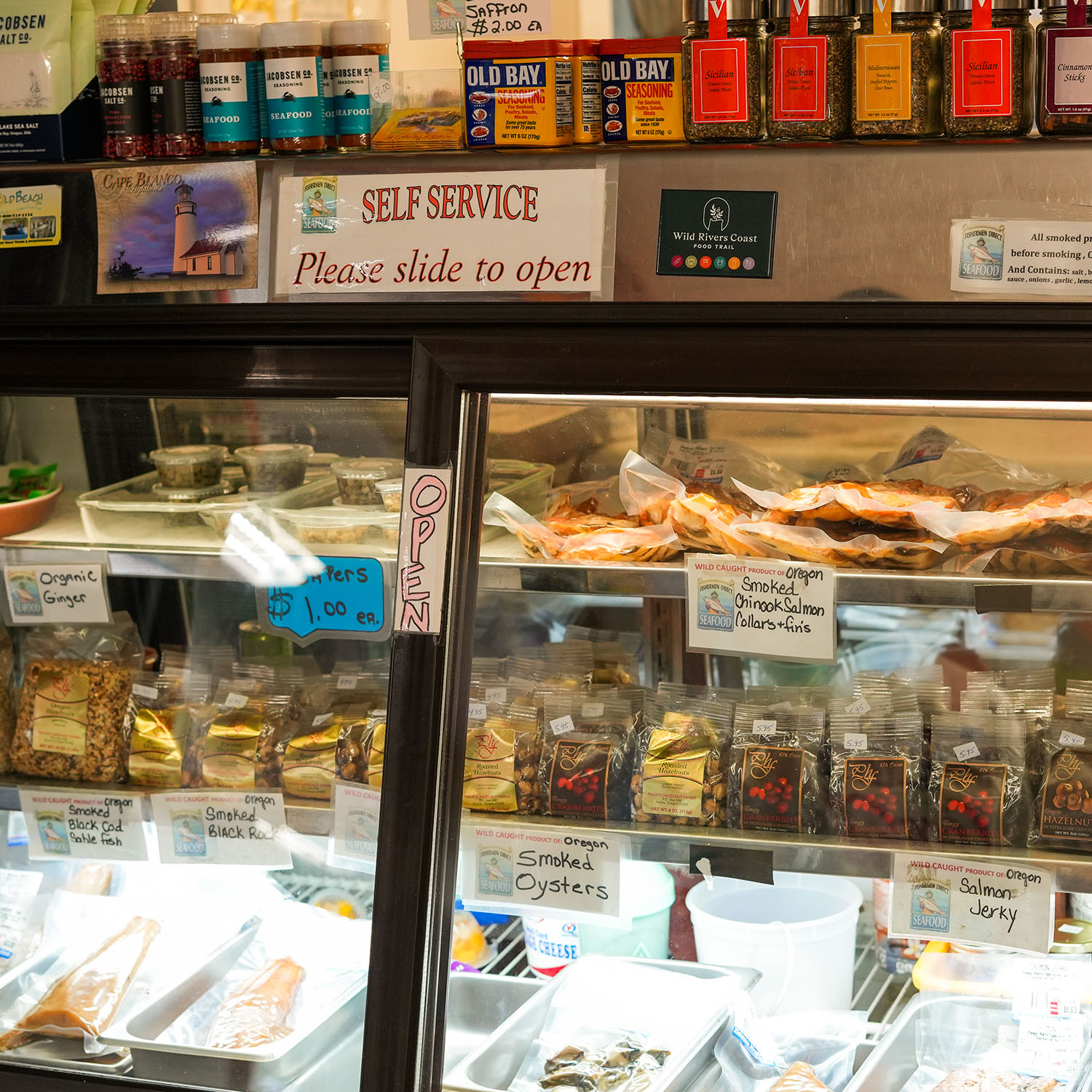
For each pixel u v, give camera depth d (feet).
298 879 5.57
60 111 4.73
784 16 4.06
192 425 5.30
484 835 4.85
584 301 4.24
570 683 5.19
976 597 4.36
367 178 4.40
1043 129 3.90
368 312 4.45
